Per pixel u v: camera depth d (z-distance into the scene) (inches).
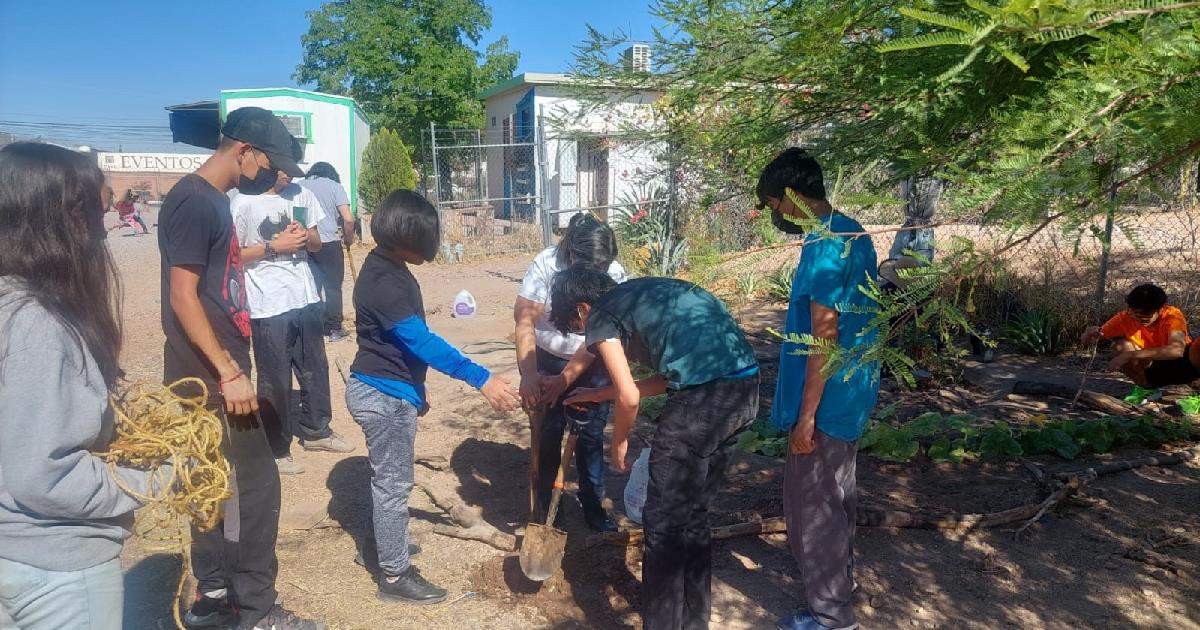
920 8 61.1
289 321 180.1
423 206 116.3
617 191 557.6
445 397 241.0
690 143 107.9
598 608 129.5
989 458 184.7
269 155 109.5
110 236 791.7
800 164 91.7
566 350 140.6
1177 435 190.1
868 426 201.2
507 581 137.0
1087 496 162.6
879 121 82.0
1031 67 67.6
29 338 67.1
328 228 292.5
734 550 147.4
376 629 123.6
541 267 139.2
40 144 72.3
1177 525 149.6
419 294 122.0
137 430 77.9
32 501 67.6
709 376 105.5
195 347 102.7
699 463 107.7
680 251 389.7
